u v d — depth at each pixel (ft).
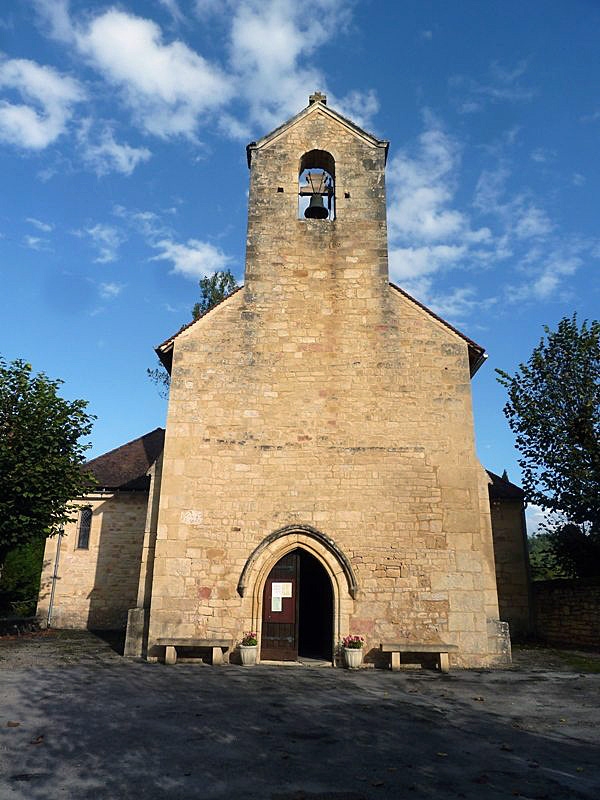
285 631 41.63
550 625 57.62
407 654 40.06
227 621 40.75
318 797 17.17
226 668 38.27
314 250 48.78
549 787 18.28
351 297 47.47
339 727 24.68
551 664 42.37
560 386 56.65
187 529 42.27
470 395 44.98
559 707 28.96
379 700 29.99
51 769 19.02
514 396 58.85
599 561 57.77
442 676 36.94
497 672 38.42
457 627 40.55
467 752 21.67
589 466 53.57
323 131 51.93
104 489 69.72
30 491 51.90
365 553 41.73
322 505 42.68
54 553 68.28
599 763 20.59
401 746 22.27
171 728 23.91
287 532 41.96
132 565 68.03
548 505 56.18
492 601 41.75
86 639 55.06
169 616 40.91
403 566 41.47
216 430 44.29
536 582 60.44
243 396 45.09
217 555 41.88
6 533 51.85
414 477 43.21
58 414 54.85
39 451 53.11
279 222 49.47
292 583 42.29
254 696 30.27
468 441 43.96
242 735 23.18
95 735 22.74
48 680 33.24
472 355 47.62
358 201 50.06
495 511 63.21
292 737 23.12
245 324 46.80
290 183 50.60
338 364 45.80
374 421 44.47
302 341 46.39
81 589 67.36
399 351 46.01
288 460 43.65
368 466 43.47
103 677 34.42
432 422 44.42
